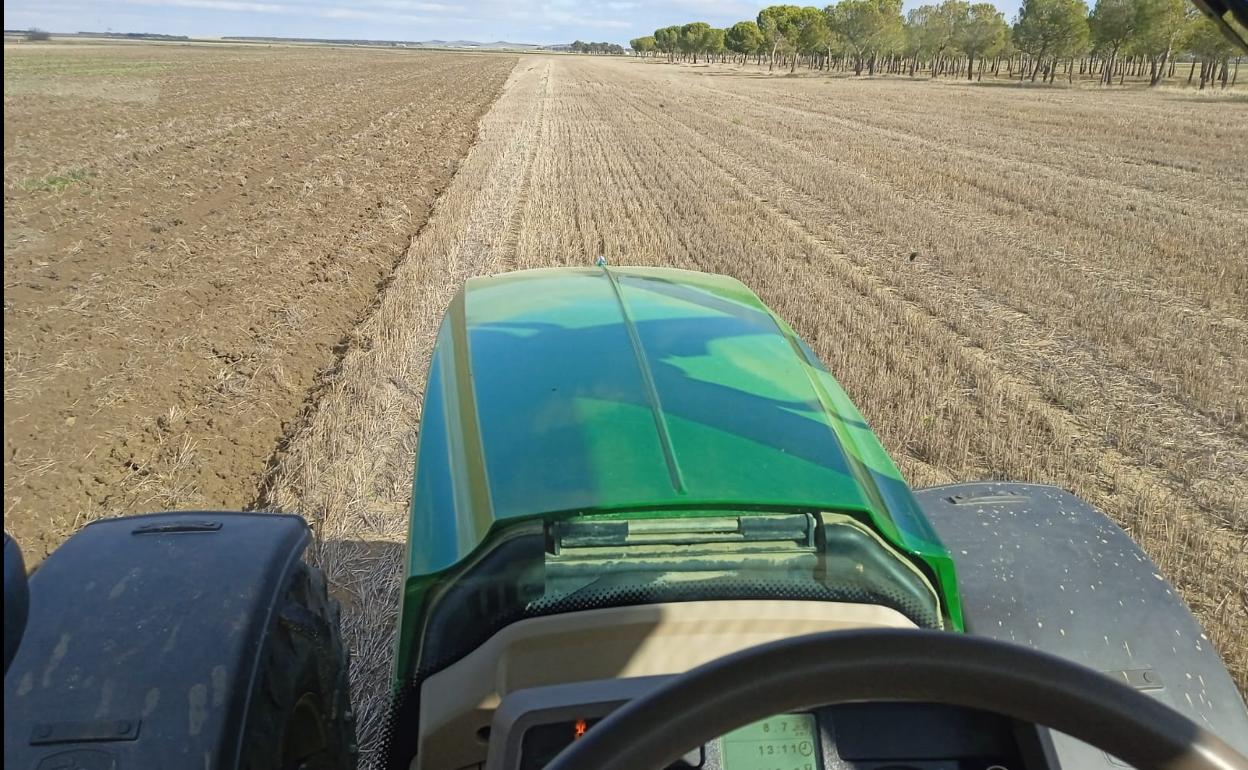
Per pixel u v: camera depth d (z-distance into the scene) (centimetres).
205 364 817
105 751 199
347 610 462
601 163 2247
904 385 790
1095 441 702
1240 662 436
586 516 228
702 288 415
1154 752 93
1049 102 4738
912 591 239
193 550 257
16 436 647
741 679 95
